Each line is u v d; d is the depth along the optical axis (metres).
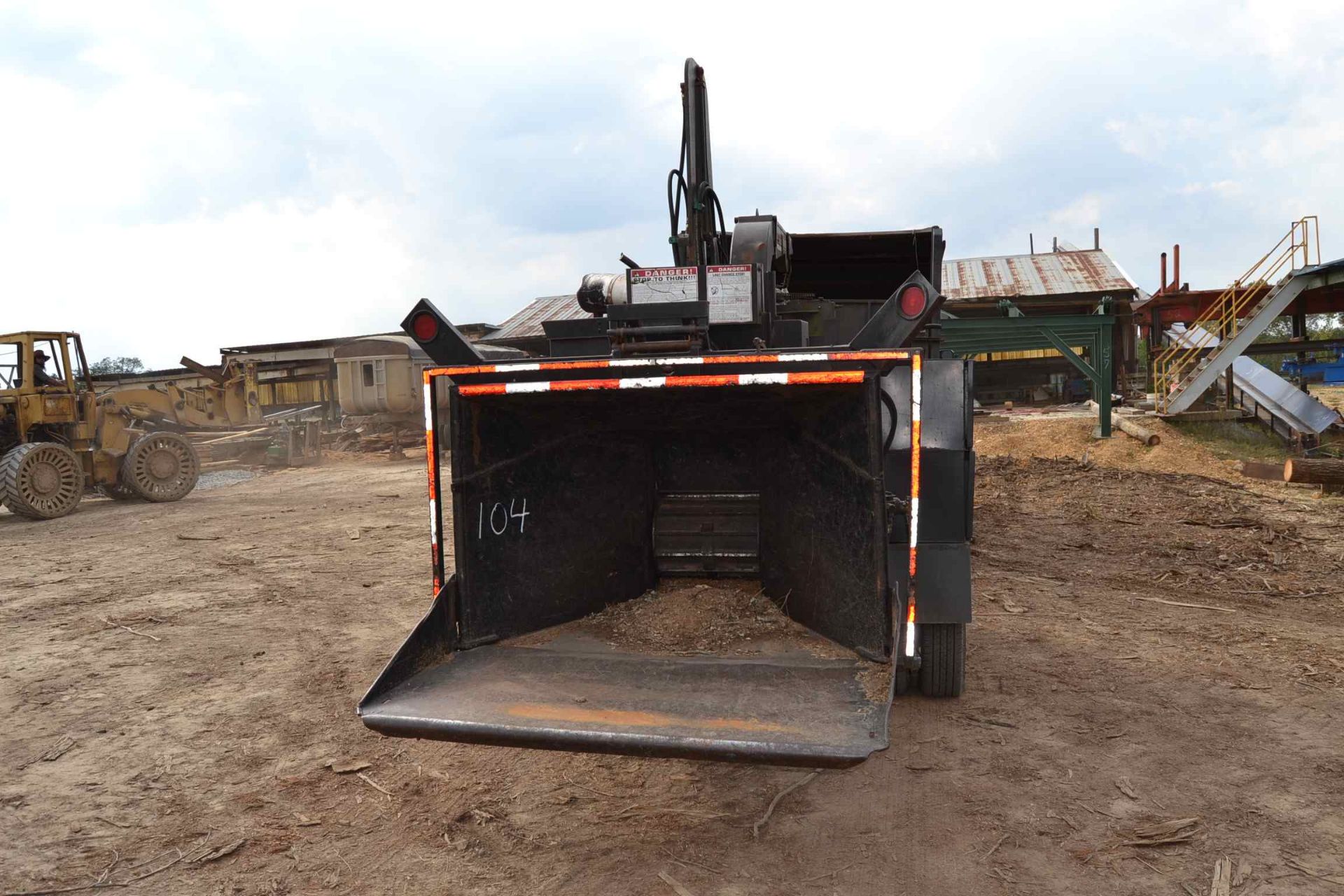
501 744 2.90
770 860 3.21
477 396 3.60
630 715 3.04
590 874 3.14
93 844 3.40
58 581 8.51
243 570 8.80
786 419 4.16
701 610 4.25
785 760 2.68
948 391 4.34
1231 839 3.27
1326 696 4.75
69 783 3.94
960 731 4.33
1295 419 16.44
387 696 3.19
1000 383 31.89
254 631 6.46
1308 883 2.98
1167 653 5.57
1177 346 20.59
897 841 3.32
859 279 7.79
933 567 4.33
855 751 2.65
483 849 3.33
